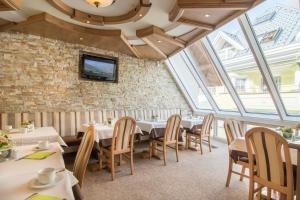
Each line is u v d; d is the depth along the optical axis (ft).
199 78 19.43
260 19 11.09
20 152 5.82
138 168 11.92
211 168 12.08
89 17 11.60
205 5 8.96
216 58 15.43
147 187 9.46
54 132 10.01
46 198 3.19
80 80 15.87
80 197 4.21
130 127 10.82
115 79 17.57
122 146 10.69
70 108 15.43
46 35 13.88
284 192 6.37
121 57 17.95
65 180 3.89
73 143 14.01
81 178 5.15
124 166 12.17
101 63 16.69
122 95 18.08
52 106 14.66
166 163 12.86
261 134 6.80
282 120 13.82
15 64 13.34
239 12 10.02
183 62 19.88
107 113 16.84
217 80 17.30
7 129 10.25
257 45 11.94
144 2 9.40
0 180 3.86
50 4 9.98
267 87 13.33
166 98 21.03
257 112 16.17
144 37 13.62
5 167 4.59
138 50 17.21
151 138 13.38
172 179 10.42
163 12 10.77
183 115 20.63
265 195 8.32
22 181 3.83
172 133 13.07
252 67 13.73
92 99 16.47
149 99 19.79
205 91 19.79
